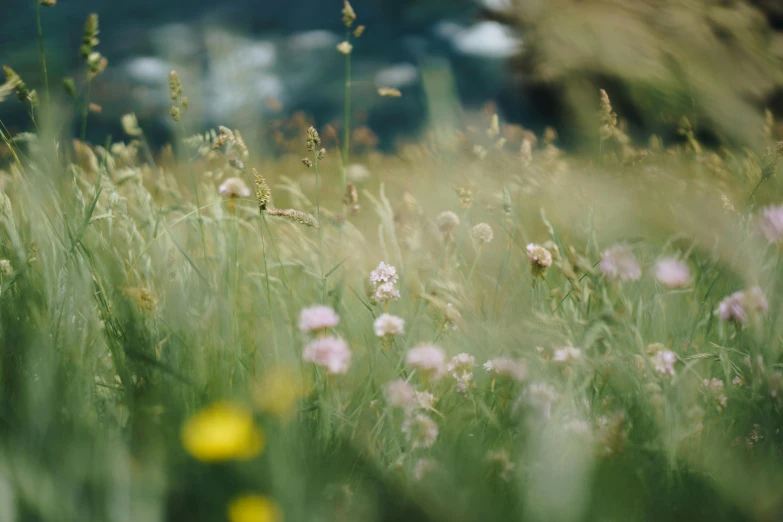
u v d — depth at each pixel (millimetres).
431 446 904
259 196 1018
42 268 1019
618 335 960
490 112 1298
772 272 1066
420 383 972
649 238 1188
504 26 4371
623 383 944
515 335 983
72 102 1044
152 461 844
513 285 1106
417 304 1070
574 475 830
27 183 1046
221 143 1057
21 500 806
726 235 1107
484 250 1146
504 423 904
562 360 952
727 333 1052
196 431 854
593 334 933
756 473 887
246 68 1038
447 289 1027
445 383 978
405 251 1166
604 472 853
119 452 840
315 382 942
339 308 1037
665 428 905
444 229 1132
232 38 1034
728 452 907
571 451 848
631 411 930
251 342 991
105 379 944
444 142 1279
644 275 1069
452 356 1001
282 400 892
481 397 954
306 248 1163
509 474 864
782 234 1067
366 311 1066
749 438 929
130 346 941
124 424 895
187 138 1083
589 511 826
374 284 1035
